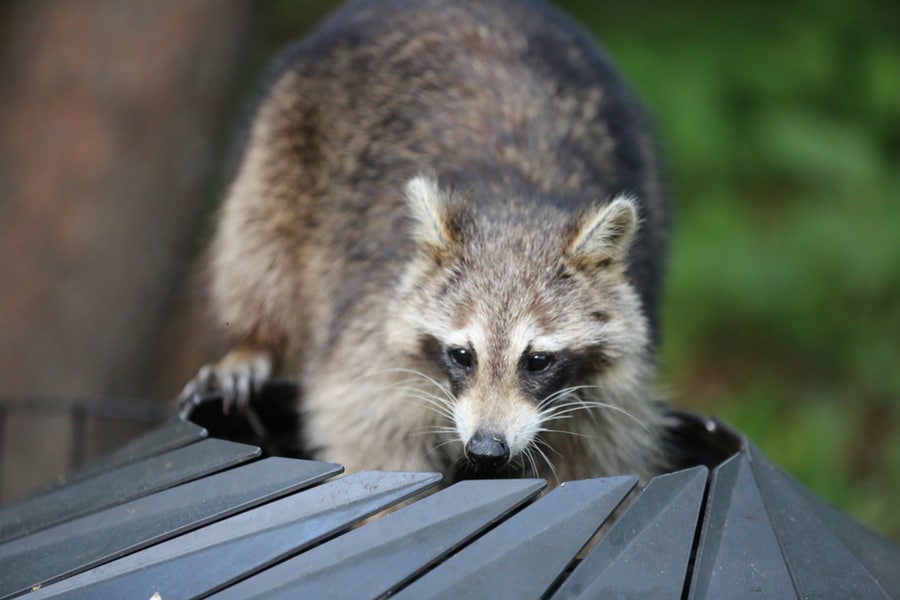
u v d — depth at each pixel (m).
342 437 8.04
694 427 7.61
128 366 13.57
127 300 13.35
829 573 5.27
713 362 14.89
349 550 5.03
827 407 14.18
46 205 12.94
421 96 9.05
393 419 7.94
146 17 13.11
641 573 4.96
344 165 9.19
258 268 9.66
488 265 7.62
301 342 9.75
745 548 5.20
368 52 9.46
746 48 14.80
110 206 13.11
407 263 8.04
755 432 14.06
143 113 13.16
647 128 10.28
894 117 14.68
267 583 4.94
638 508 5.27
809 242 14.16
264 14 14.76
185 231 13.71
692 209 14.49
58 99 12.98
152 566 5.14
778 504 5.67
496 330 7.41
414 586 4.85
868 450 13.98
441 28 9.41
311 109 9.52
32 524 5.98
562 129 8.79
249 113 10.41
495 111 8.78
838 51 14.86
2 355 12.87
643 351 8.05
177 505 5.54
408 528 5.09
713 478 5.64
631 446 7.95
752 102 14.77
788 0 15.12
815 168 14.24
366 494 5.25
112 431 13.32
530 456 7.58
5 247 12.90
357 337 8.16
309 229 9.42
